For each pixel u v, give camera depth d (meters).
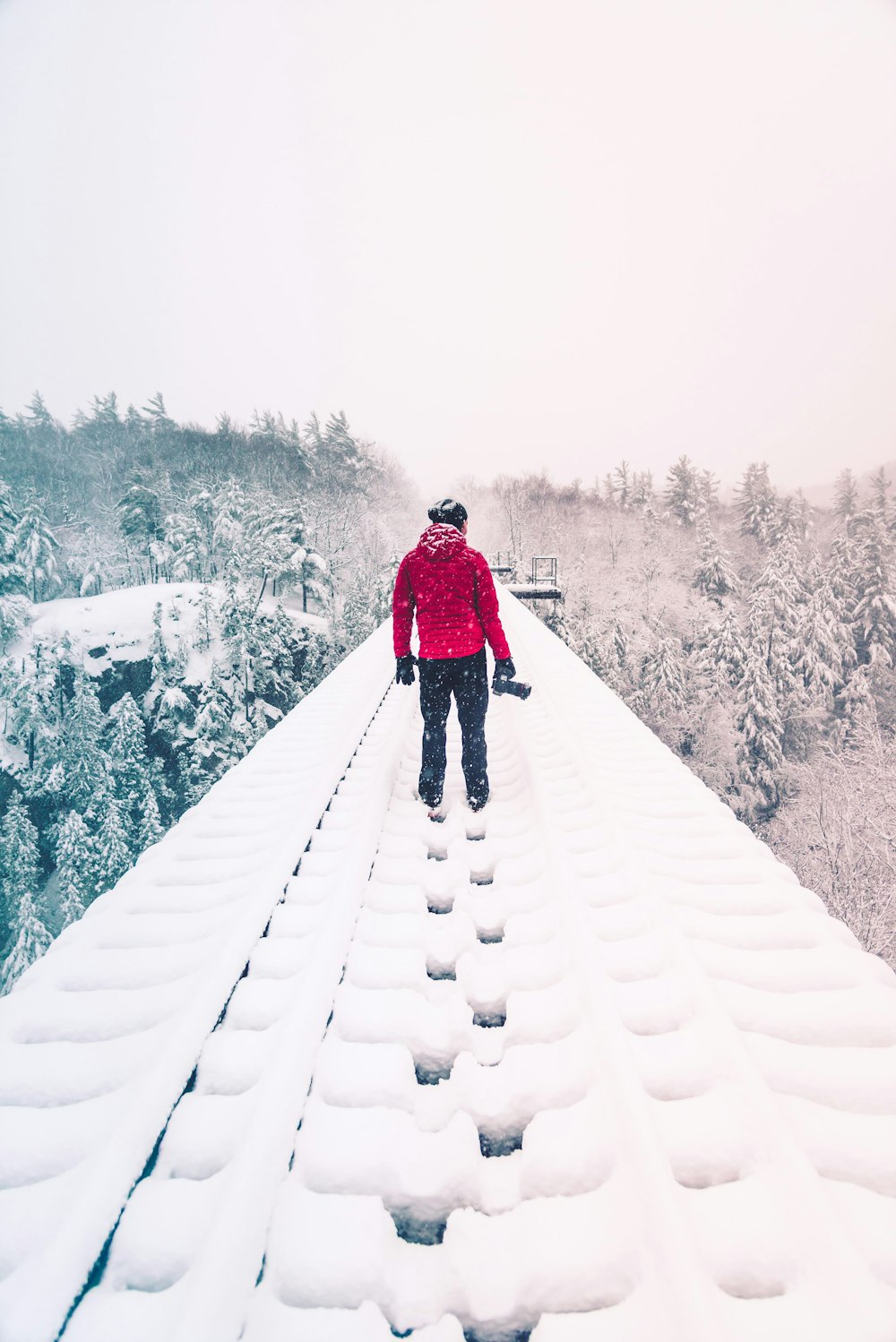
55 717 37.88
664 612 59.09
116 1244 1.24
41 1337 1.05
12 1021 1.82
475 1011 1.98
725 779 38.81
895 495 57.69
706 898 2.40
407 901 2.54
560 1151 1.43
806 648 40.09
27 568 50.31
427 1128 1.56
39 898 32.41
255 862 2.76
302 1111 1.56
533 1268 1.20
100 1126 1.47
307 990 1.91
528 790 3.66
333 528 82.69
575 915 2.30
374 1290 1.18
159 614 43.25
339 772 3.79
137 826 35.75
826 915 2.28
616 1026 1.74
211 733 39.09
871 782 21.23
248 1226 1.22
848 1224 1.21
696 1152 1.38
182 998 1.91
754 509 69.25
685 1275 1.10
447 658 3.02
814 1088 1.54
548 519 86.00
